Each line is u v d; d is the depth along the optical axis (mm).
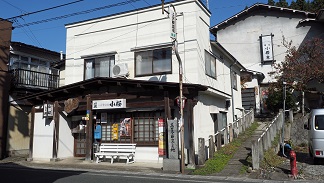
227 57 18781
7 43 17734
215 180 8867
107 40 16453
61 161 14367
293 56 20656
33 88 18641
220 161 11664
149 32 15203
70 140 15867
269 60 25188
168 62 14438
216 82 16406
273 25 26047
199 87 11930
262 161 10977
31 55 20906
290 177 9125
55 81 20297
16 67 19750
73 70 17328
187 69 13852
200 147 11562
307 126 12734
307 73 19188
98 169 11570
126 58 15633
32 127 15945
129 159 13664
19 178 9289
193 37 13938
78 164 13109
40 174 10211
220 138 13672
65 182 8438
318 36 24219
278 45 25453
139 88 13391
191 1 14258
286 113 20000
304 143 15891
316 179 8852
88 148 13781
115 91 13961
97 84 13797
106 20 16641
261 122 20797
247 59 26500
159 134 12859
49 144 15492
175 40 11531
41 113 16094
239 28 27328
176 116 12992
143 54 15219
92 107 13930
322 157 10922
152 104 12656
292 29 25297
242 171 10125
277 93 20781
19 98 17062
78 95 14883
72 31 17719
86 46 17109
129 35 15758
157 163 12859
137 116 13938
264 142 12375
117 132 14312
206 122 14656
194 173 10312
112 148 13750
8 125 17359
